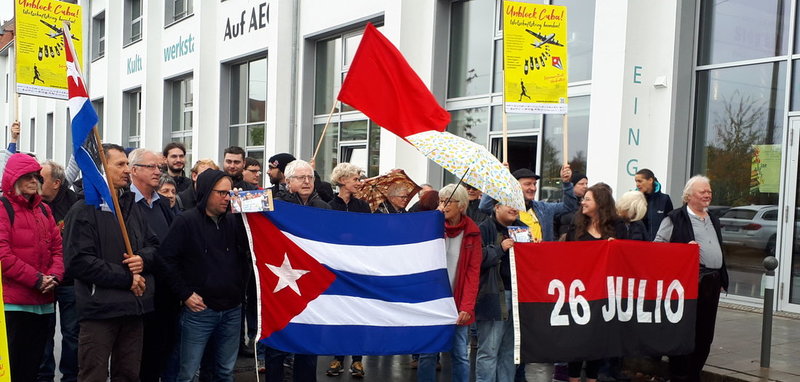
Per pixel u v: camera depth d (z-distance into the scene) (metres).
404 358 7.49
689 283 5.85
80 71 4.49
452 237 5.29
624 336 5.62
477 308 5.26
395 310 5.14
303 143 15.32
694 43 9.35
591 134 9.34
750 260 9.06
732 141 9.16
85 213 4.51
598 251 5.52
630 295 5.64
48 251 5.06
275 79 15.21
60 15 8.92
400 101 5.43
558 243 5.41
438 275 5.23
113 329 4.63
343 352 5.02
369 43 5.48
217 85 18.41
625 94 8.98
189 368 4.79
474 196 6.91
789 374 6.07
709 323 5.95
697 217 6.07
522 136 11.09
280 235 4.91
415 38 12.46
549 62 7.09
